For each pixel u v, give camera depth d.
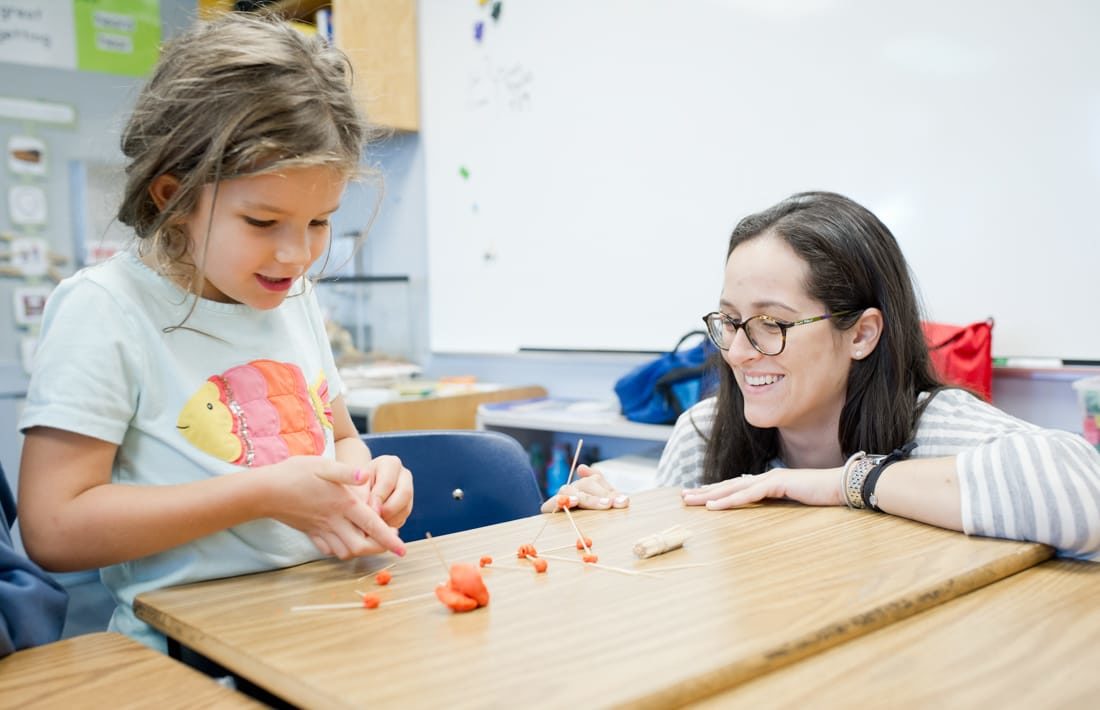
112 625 0.89
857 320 1.12
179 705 0.55
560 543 0.87
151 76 0.86
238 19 0.87
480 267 2.96
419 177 3.15
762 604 0.65
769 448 1.28
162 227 0.83
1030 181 1.77
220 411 0.94
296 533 0.95
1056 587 0.74
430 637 0.60
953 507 0.87
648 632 0.60
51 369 0.82
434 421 2.53
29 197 2.79
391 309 3.26
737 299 1.14
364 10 2.91
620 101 2.49
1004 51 1.79
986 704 0.51
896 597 0.66
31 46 2.77
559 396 2.78
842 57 2.03
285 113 0.77
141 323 0.89
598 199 2.57
